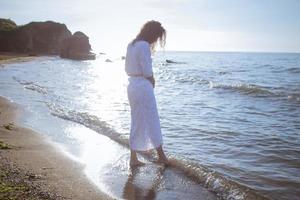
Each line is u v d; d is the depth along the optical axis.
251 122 9.68
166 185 4.93
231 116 10.55
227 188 4.79
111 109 11.11
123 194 4.58
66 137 7.37
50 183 4.68
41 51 74.12
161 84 21.88
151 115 5.66
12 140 6.81
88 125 8.52
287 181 5.23
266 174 5.52
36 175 4.92
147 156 6.18
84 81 21.77
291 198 4.62
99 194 4.48
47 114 9.94
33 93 14.66
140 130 5.67
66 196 4.32
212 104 13.02
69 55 65.19
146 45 5.57
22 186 4.48
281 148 7.03
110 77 26.56
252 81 25.97
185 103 13.15
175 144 7.19
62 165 5.48
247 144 7.30
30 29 73.25
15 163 5.37
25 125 8.46
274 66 51.41
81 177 5.02
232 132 8.34
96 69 38.84
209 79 26.72
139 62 5.59
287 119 10.27
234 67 48.88
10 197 4.10
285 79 28.19
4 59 44.44
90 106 11.70
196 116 10.39
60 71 30.59
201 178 5.14
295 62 72.75
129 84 5.70
